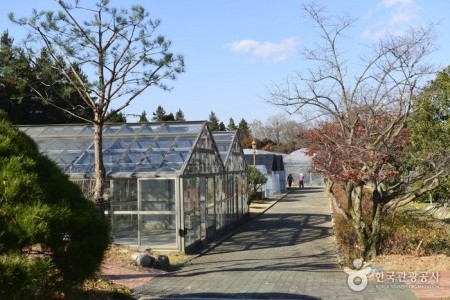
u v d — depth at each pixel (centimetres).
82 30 1369
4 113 655
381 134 1241
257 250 1667
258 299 900
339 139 1447
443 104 1853
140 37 1395
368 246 1292
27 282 483
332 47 2027
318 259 1435
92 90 1485
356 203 1298
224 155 2314
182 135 1902
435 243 1337
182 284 1064
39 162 632
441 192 1858
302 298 902
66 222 570
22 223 513
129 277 1135
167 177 1656
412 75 1234
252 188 3891
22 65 1402
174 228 1723
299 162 6250
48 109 3422
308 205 3428
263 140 8525
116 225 1728
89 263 621
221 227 2138
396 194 1273
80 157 1861
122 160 1797
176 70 1438
